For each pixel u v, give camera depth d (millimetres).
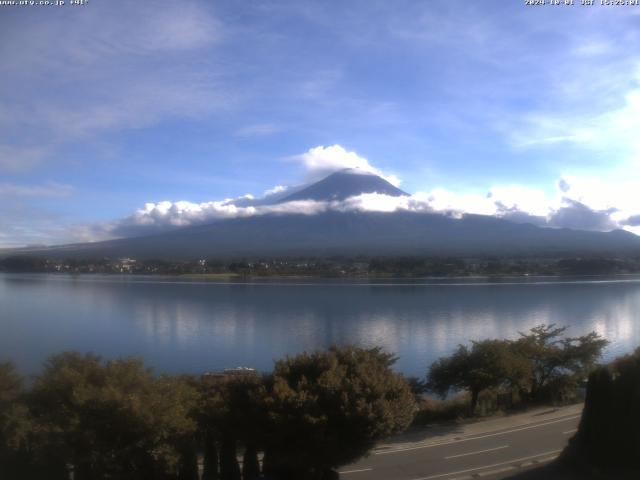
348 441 18438
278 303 114062
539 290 133250
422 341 69562
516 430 27922
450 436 27156
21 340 74188
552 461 22375
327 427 18234
